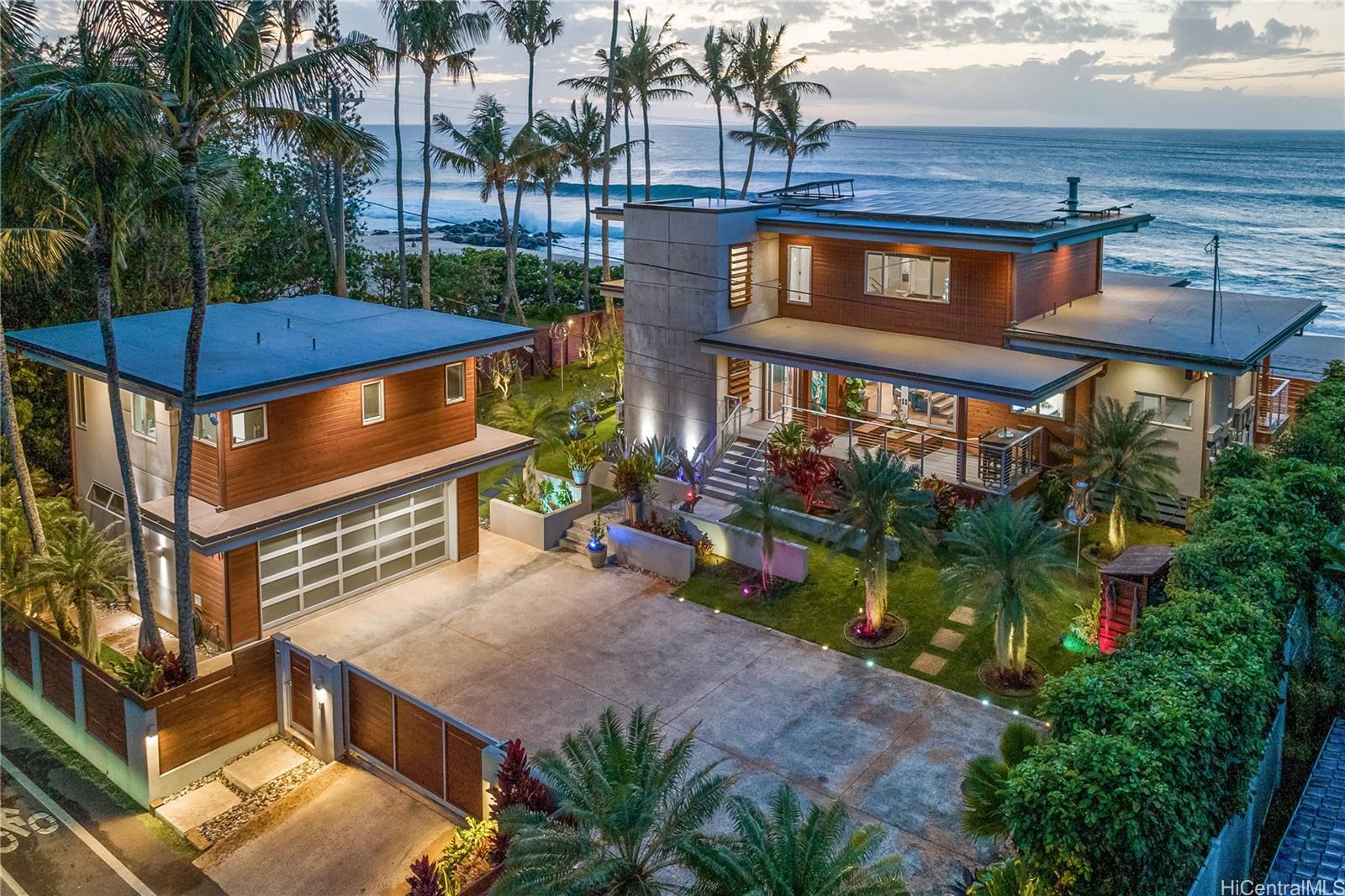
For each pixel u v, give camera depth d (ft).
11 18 76.64
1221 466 72.18
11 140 58.95
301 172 188.44
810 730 63.77
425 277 142.10
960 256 95.30
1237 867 43.68
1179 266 318.04
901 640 73.97
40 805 61.57
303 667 65.00
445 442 87.92
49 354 82.12
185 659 66.69
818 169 623.77
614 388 135.13
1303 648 55.36
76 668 66.03
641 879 41.47
